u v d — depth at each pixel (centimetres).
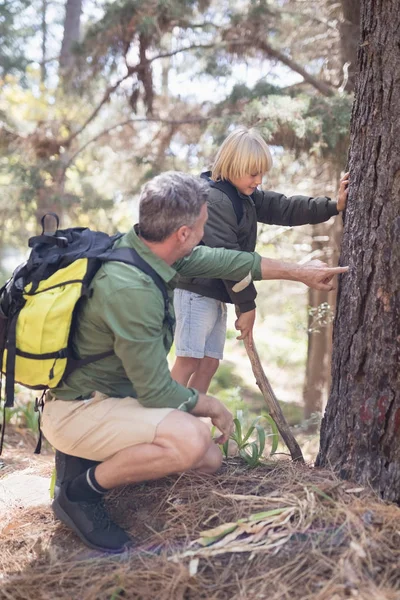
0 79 948
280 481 256
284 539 216
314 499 231
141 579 210
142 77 713
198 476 262
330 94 654
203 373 334
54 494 251
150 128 811
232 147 288
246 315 285
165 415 230
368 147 257
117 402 238
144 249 229
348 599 185
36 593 212
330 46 696
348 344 261
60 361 226
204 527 233
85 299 225
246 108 589
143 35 680
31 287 224
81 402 239
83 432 237
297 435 646
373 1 257
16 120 888
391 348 246
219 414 246
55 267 228
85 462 252
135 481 238
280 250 861
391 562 202
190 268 263
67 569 224
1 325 228
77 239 240
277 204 314
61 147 839
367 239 255
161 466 230
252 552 214
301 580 198
